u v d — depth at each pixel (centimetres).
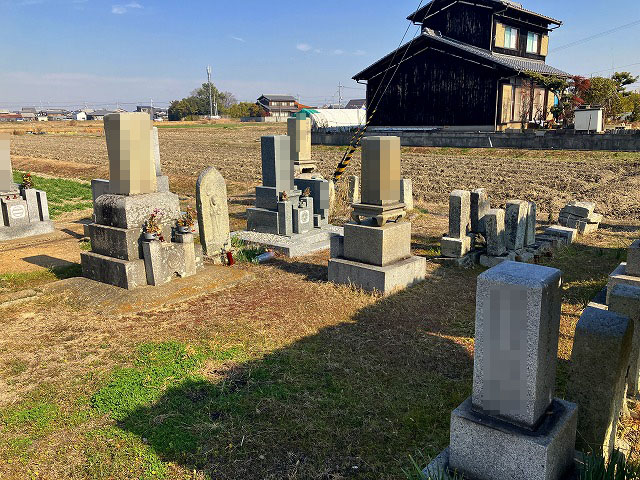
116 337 699
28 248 1204
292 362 618
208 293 880
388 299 841
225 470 428
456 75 3700
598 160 2475
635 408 518
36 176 2769
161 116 16688
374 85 4178
